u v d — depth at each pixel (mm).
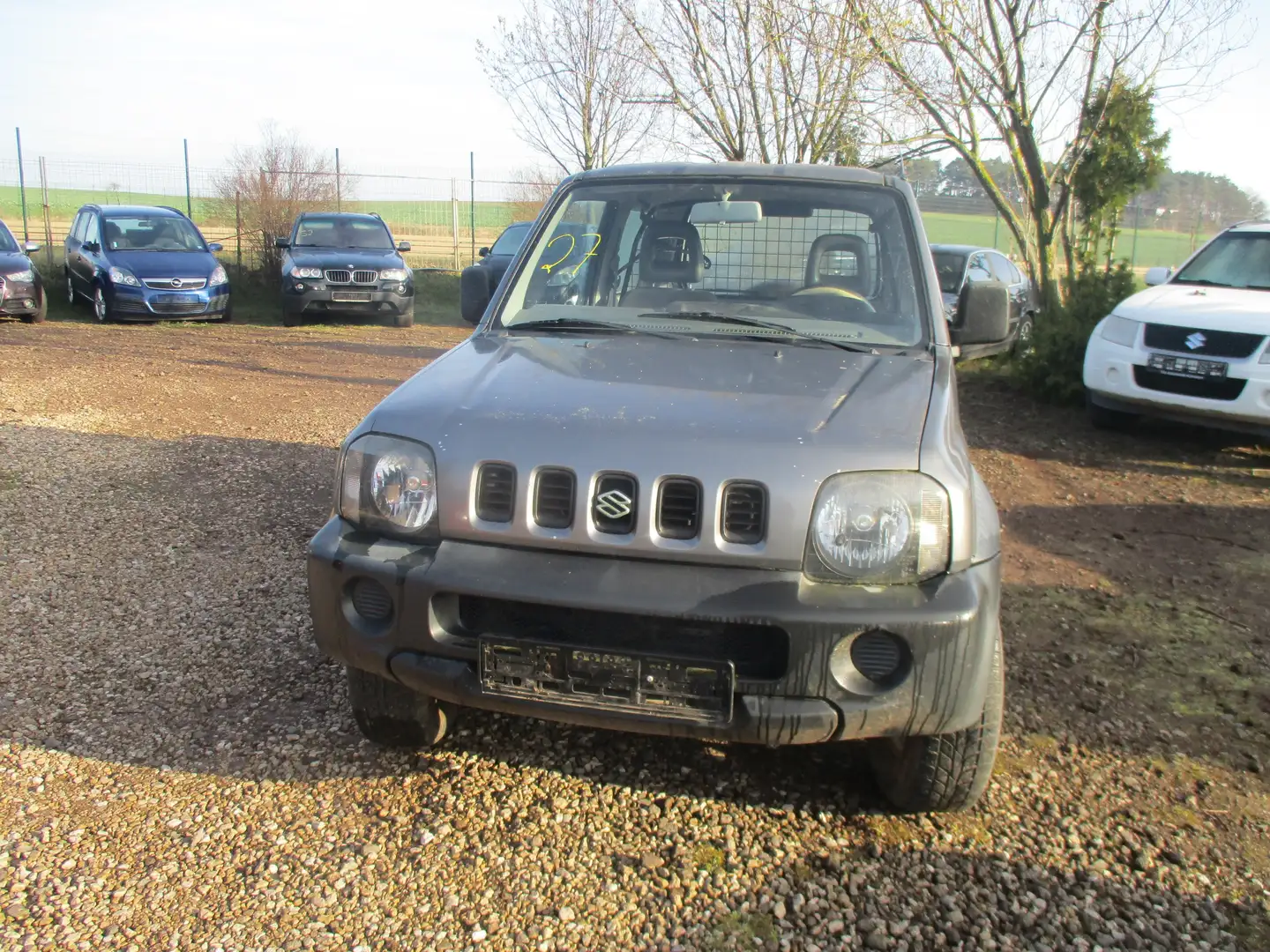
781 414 2703
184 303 15031
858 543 2494
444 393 2930
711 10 10500
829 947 2475
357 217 17047
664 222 3818
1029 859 2816
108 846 2770
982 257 13133
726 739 2549
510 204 24219
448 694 2680
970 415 9227
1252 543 5832
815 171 3910
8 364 10773
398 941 2449
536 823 2924
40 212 23922
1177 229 28781
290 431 8047
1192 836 2951
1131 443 8273
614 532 2574
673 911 2582
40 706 3525
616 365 3115
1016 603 4785
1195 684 3959
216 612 4375
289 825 2887
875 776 3141
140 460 6945
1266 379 7219
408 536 2734
